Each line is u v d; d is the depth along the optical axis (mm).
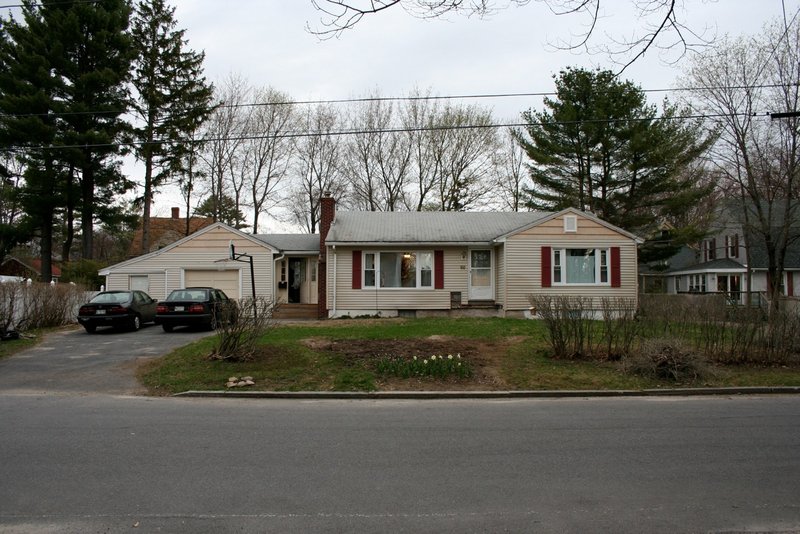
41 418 7477
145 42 31594
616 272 20688
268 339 13391
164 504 4406
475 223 23703
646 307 13531
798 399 9023
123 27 29375
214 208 36594
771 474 5148
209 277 22766
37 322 17672
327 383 9781
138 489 4730
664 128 26156
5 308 15461
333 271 21516
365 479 5016
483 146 38625
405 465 5426
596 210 28844
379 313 21469
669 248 28719
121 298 17453
